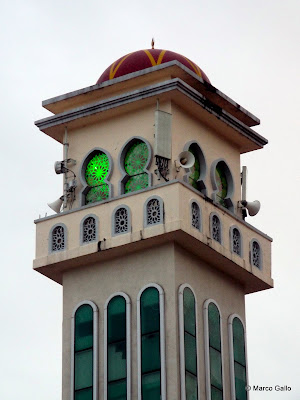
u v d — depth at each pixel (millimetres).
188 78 53281
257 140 55469
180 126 52938
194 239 50969
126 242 51219
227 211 52938
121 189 52656
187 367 50156
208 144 54062
